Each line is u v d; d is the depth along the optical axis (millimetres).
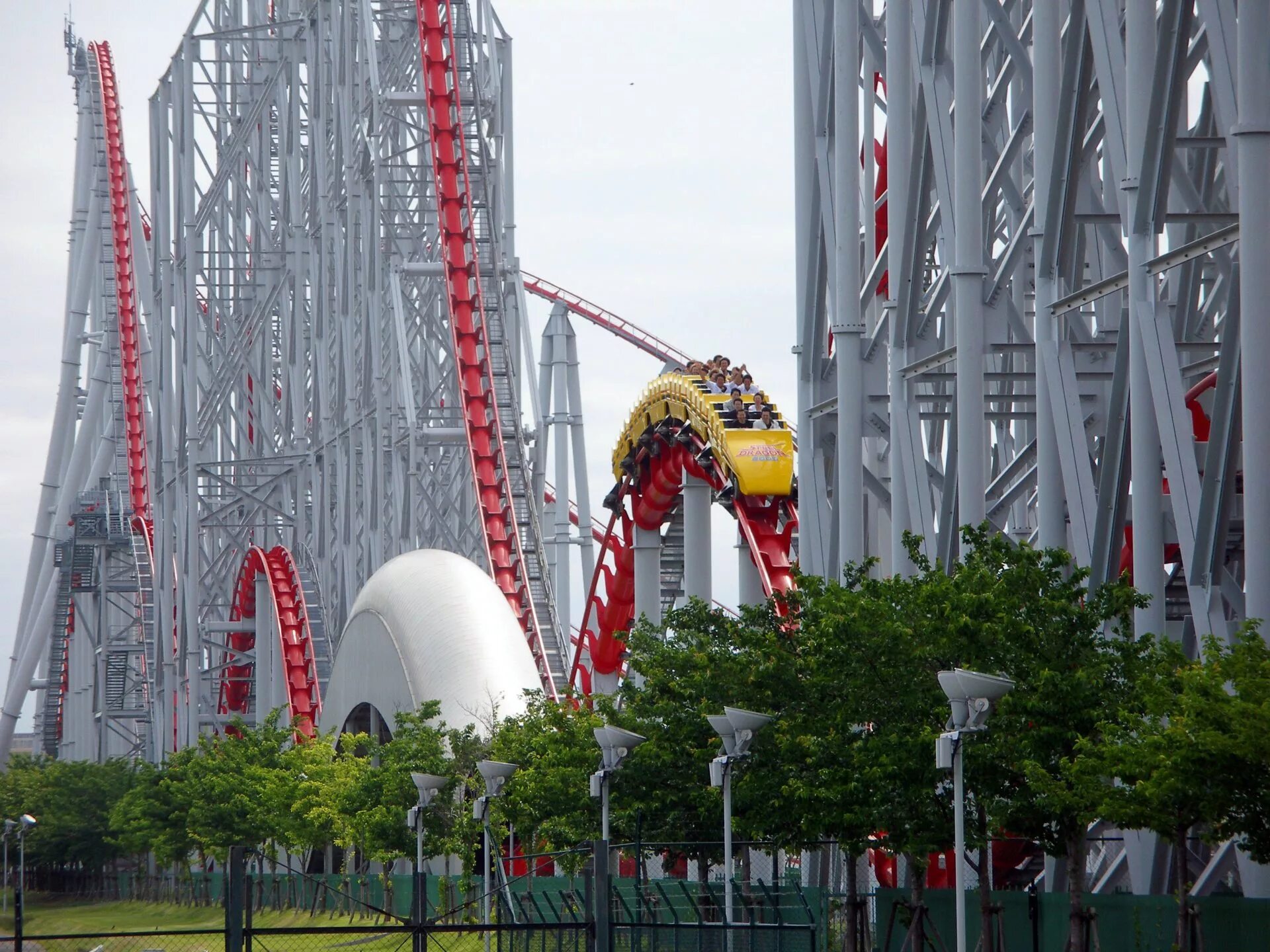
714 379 167750
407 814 158750
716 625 115688
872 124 129625
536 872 153750
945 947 89875
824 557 127188
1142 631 87250
